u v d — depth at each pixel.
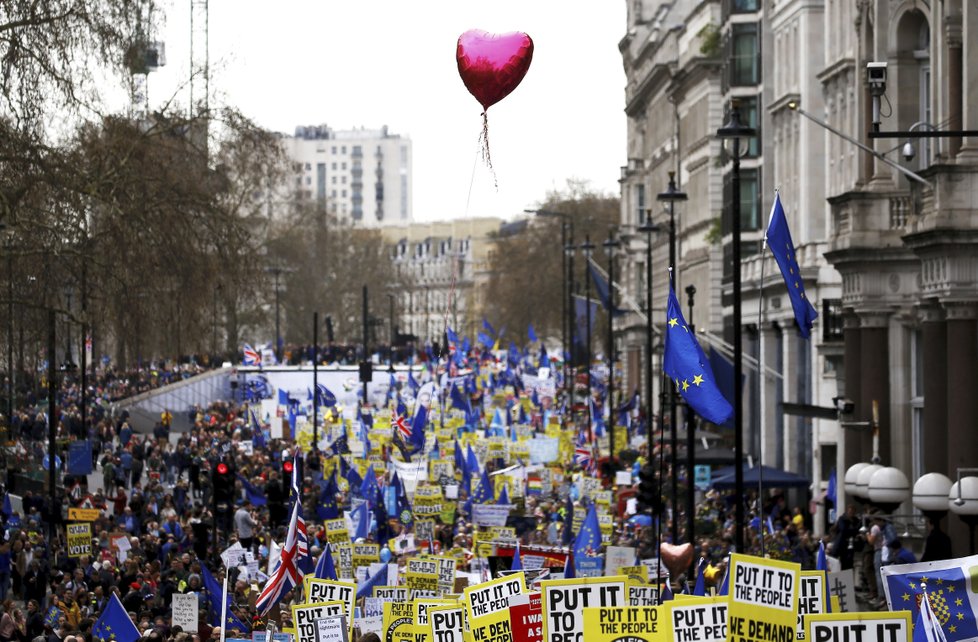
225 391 163.75
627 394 193.62
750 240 116.94
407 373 176.25
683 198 67.31
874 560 55.38
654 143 182.38
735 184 50.53
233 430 126.50
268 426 125.50
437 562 46.47
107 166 85.25
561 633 29.73
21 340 82.62
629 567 46.00
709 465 78.94
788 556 56.72
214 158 96.12
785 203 102.75
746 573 28.69
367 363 143.62
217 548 65.00
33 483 90.56
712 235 134.88
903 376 70.88
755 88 115.81
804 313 44.91
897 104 69.50
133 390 159.38
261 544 65.81
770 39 109.31
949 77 60.38
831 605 33.50
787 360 100.81
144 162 86.69
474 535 59.78
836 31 85.44
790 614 28.44
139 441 108.19
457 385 116.88
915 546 64.75
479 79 39.69
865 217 71.19
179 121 93.56
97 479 92.00
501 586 31.89
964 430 58.56
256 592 49.97
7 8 74.94
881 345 71.12
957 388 58.59
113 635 42.81
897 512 69.56
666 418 123.81
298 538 44.50
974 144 57.78
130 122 87.50
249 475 88.00
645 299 189.88
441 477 82.19
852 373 73.38
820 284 93.31
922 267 61.09
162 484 95.44
